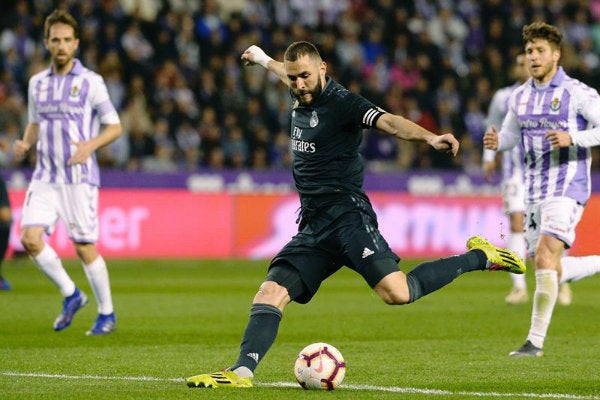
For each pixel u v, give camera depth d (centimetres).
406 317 3888
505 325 3641
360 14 8650
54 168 3294
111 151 7000
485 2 9075
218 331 3425
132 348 2988
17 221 6488
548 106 2905
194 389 2164
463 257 2370
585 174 2925
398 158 7788
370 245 2250
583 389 2252
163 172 6900
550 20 9169
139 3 8131
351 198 2275
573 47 9162
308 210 2288
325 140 2248
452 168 7975
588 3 9412
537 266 2884
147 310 4072
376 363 2689
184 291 4878
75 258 6544
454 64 8731
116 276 5672
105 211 6588
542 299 2856
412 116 8031
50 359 2733
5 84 6981
